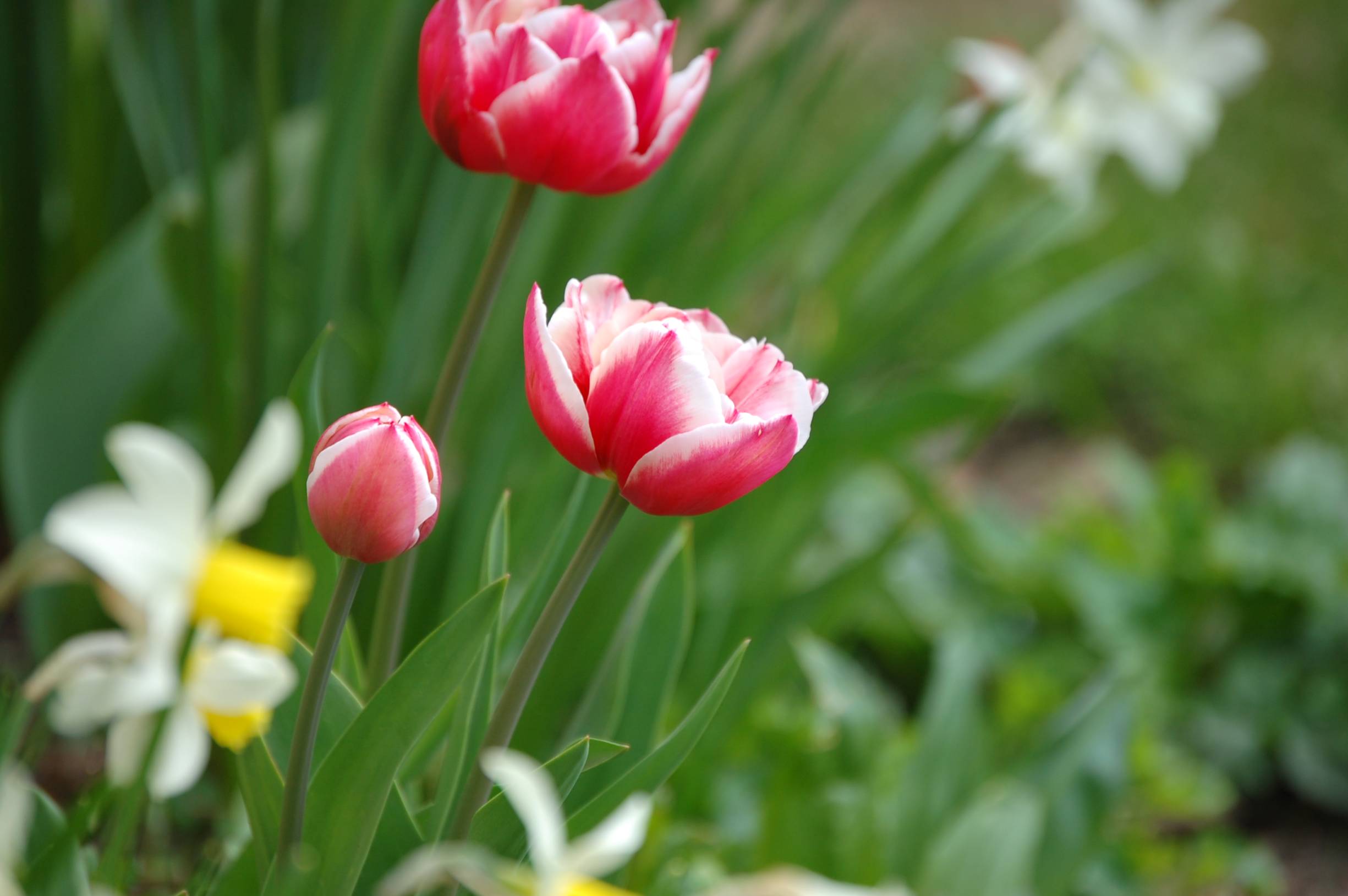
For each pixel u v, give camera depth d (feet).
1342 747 8.68
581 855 3.75
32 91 7.45
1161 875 7.42
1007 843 5.49
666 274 6.51
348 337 5.66
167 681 3.69
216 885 4.33
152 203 7.55
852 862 5.33
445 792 4.33
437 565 5.53
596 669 5.37
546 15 4.24
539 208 5.92
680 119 4.26
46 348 6.13
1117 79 8.26
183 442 6.52
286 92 7.84
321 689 4.03
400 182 6.57
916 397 6.53
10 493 6.12
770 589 7.01
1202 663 9.34
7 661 7.12
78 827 4.02
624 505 4.06
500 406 5.49
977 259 7.57
